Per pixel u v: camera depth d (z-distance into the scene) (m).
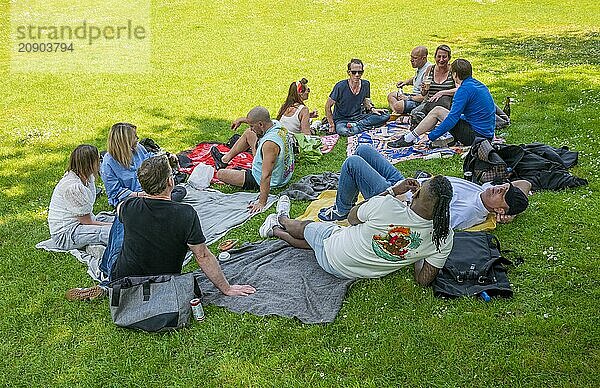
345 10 24.12
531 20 21.81
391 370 4.40
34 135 10.63
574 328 4.73
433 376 4.33
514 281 5.43
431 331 4.79
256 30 20.98
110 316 5.12
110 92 13.63
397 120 10.77
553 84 12.69
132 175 6.98
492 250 5.77
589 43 17.22
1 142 10.29
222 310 5.14
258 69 15.49
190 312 4.99
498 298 5.18
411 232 5.08
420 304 5.14
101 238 6.11
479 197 6.40
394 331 4.82
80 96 13.37
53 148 9.97
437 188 4.91
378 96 12.68
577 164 8.02
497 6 24.62
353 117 10.45
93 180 6.39
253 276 5.61
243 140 8.49
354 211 5.53
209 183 8.02
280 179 7.78
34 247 6.39
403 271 5.59
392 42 18.64
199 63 16.38
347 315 5.05
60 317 5.15
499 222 6.45
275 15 23.41
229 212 7.22
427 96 10.62
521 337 4.68
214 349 4.69
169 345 4.74
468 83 8.70
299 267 5.74
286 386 4.29
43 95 13.52
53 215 6.22
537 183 7.34
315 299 5.22
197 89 13.71
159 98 13.02
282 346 4.70
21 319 5.14
